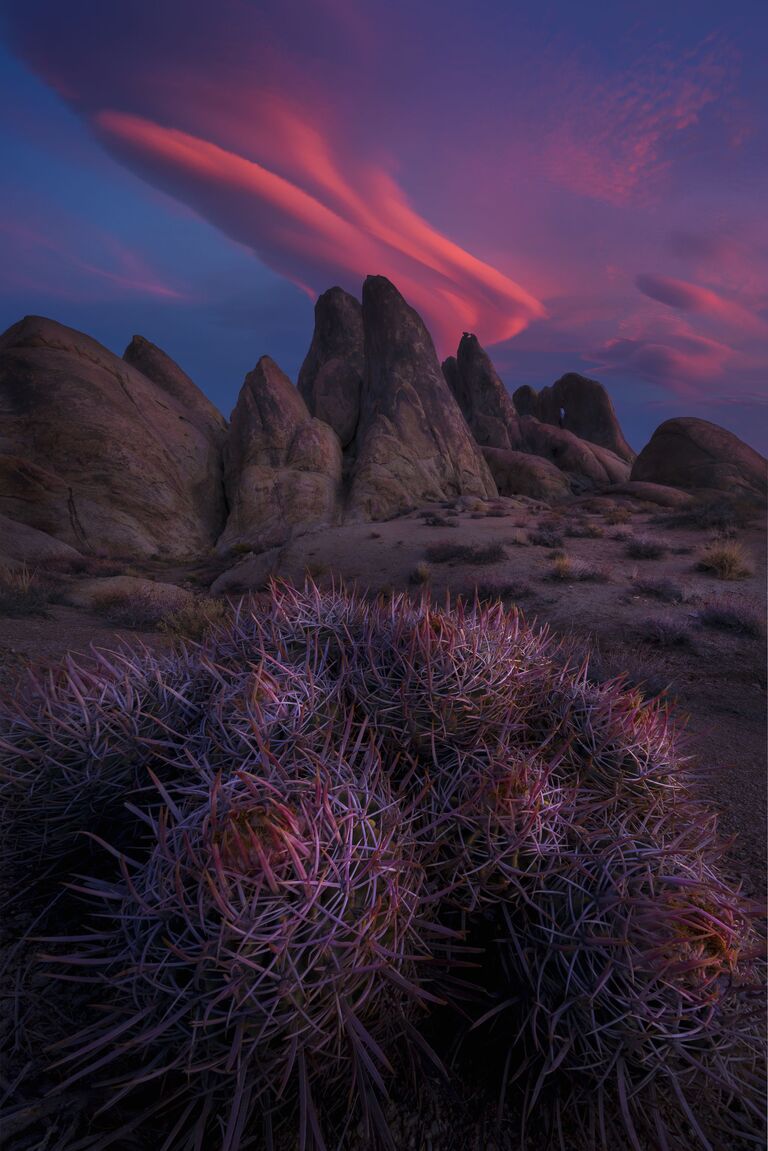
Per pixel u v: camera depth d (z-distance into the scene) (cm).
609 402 8550
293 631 229
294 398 5650
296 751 170
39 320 5244
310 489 4891
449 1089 173
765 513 2941
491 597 1538
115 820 193
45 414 4631
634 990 149
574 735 211
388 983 144
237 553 4006
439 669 202
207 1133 156
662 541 2236
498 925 173
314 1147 155
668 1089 157
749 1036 155
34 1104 161
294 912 129
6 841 193
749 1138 158
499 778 177
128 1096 166
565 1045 150
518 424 7394
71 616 1280
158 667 223
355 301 7675
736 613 1206
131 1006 137
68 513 4378
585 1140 161
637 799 207
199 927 131
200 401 6362
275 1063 128
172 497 4869
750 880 326
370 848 145
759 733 666
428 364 5788
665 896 162
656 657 1021
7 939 211
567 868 169
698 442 4316
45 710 197
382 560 2389
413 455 5259
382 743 191
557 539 2384
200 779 175
